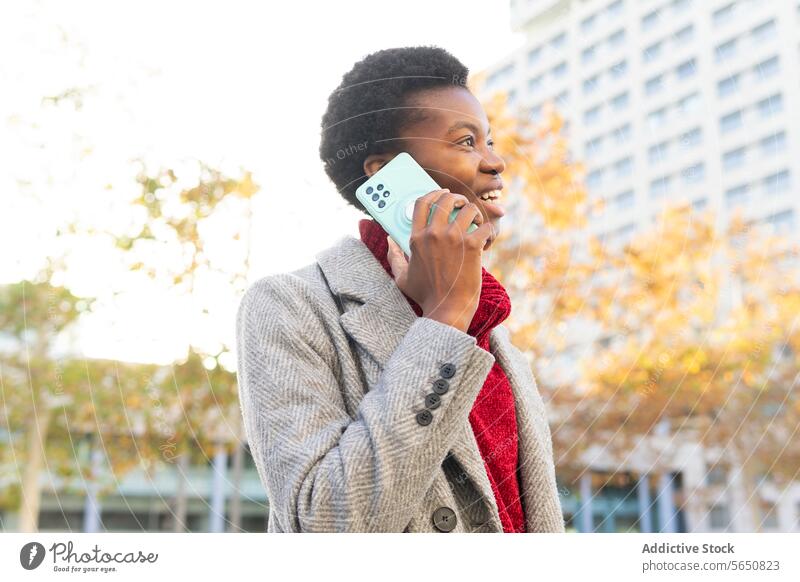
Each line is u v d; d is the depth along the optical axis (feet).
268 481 2.44
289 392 2.51
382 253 3.00
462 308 2.56
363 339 2.65
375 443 2.26
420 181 2.83
